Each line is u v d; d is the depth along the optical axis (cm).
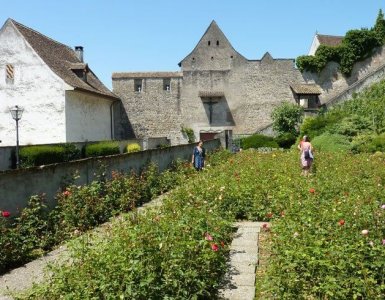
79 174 971
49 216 801
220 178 1085
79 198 874
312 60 4256
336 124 2959
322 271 489
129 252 480
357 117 2981
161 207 756
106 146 2269
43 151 1748
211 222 677
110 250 485
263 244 745
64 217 815
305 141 1439
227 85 4253
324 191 957
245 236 794
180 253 505
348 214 639
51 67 2602
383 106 3288
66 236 777
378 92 3794
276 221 722
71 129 2648
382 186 1048
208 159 1980
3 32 2619
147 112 4234
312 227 583
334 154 1984
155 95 4234
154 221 594
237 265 644
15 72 2606
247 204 963
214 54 4262
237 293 551
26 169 791
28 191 797
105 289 443
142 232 521
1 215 681
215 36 4266
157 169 1423
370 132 2786
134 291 448
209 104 4228
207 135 4219
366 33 4281
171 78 4241
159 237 519
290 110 3859
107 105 3397
